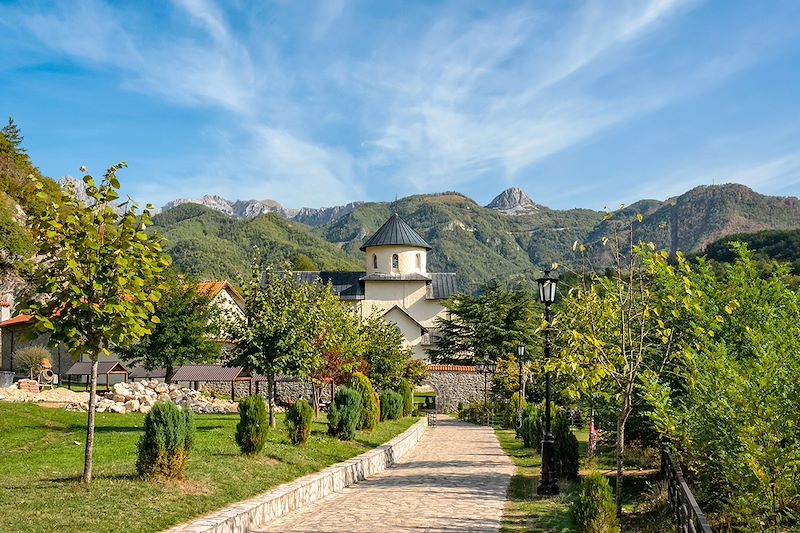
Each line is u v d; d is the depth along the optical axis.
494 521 12.22
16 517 9.02
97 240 10.80
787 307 12.73
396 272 69.06
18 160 60.84
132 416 23.52
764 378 9.87
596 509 9.54
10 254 46.56
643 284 11.69
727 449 10.42
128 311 10.86
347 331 29.44
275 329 20.97
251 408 15.53
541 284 16.28
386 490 16.06
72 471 12.59
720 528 10.94
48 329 10.60
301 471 15.44
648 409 15.35
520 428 31.25
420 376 48.84
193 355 39.28
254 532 11.22
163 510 10.38
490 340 58.06
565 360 11.10
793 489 9.21
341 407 21.62
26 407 22.38
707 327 13.64
